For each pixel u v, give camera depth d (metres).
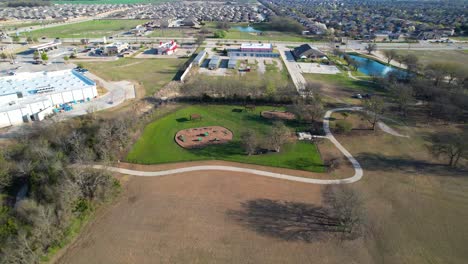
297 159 72.12
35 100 94.88
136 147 76.69
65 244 47.38
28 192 57.03
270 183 63.25
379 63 172.88
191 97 107.69
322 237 49.41
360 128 88.00
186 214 54.22
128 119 82.81
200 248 47.16
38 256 42.84
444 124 90.69
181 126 88.62
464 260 45.09
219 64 160.50
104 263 44.50
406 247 47.41
